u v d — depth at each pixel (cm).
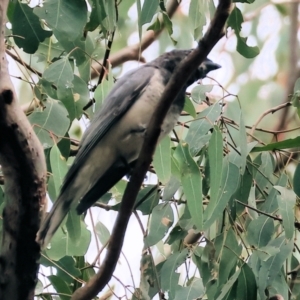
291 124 1045
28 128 441
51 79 634
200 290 621
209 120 635
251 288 612
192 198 582
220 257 625
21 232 454
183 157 586
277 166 732
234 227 643
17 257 459
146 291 611
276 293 653
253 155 858
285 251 617
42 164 451
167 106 478
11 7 652
